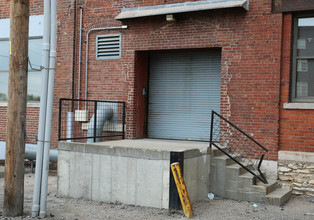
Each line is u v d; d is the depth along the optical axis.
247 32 8.27
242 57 8.32
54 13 5.94
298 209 6.71
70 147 7.48
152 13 8.84
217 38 8.58
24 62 5.90
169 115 9.84
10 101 5.87
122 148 6.95
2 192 7.66
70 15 10.30
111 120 9.76
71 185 7.44
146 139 9.70
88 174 7.29
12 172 5.87
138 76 9.70
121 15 9.30
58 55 10.46
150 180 6.65
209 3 8.45
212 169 7.50
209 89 9.37
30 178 9.35
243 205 6.88
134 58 9.54
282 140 7.98
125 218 5.96
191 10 8.34
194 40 8.81
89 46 10.14
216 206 6.76
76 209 6.52
